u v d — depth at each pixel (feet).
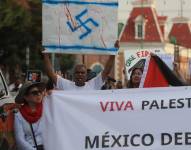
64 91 23.47
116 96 23.41
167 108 23.21
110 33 30.09
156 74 26.43
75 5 29.94
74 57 204.85
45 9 29.94
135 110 23.25
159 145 23.07
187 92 23.16
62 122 23.38
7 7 124.57
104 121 23.31
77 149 23.26
